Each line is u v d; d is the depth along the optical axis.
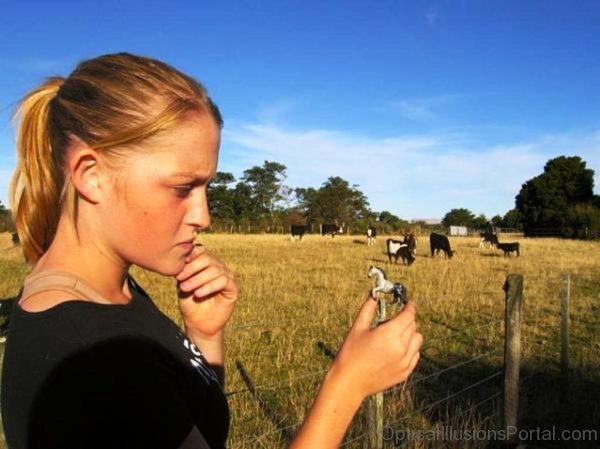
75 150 0.91
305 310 9.72
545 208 56.47
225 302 1.41
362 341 1.04
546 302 11.25
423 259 22.16
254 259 20.81
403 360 1.03
